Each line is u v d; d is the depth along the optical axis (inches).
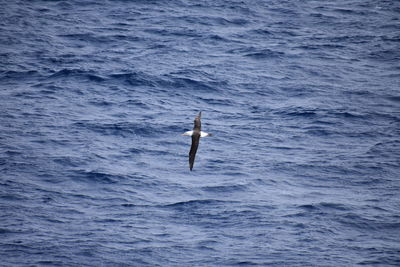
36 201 4606.3
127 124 5920.3
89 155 5334.6
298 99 6776.6
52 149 5393.7
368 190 5024.6
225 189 4928.6
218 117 6225.4
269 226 4407.0
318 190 4995.1
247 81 7140.8
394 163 5447.8
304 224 4453.7
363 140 5895.7
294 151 5629.9
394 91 7052.2
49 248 4025.6
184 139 5728.3
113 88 6737.2
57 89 6648.6
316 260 3998.5
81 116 6077.8
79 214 4483.3
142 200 4726.9
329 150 5684.1
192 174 5152.6
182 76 7081.7
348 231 4402.1
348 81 7322.8
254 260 3978.8
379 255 4089.6
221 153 5516.7
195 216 4530.0
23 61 7337.6
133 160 5329.7
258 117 6284.5
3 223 4293.8
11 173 4953.3
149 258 3973.9
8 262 3846.0
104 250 4035.4
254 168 5280.5
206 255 4030.5
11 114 6008.9
